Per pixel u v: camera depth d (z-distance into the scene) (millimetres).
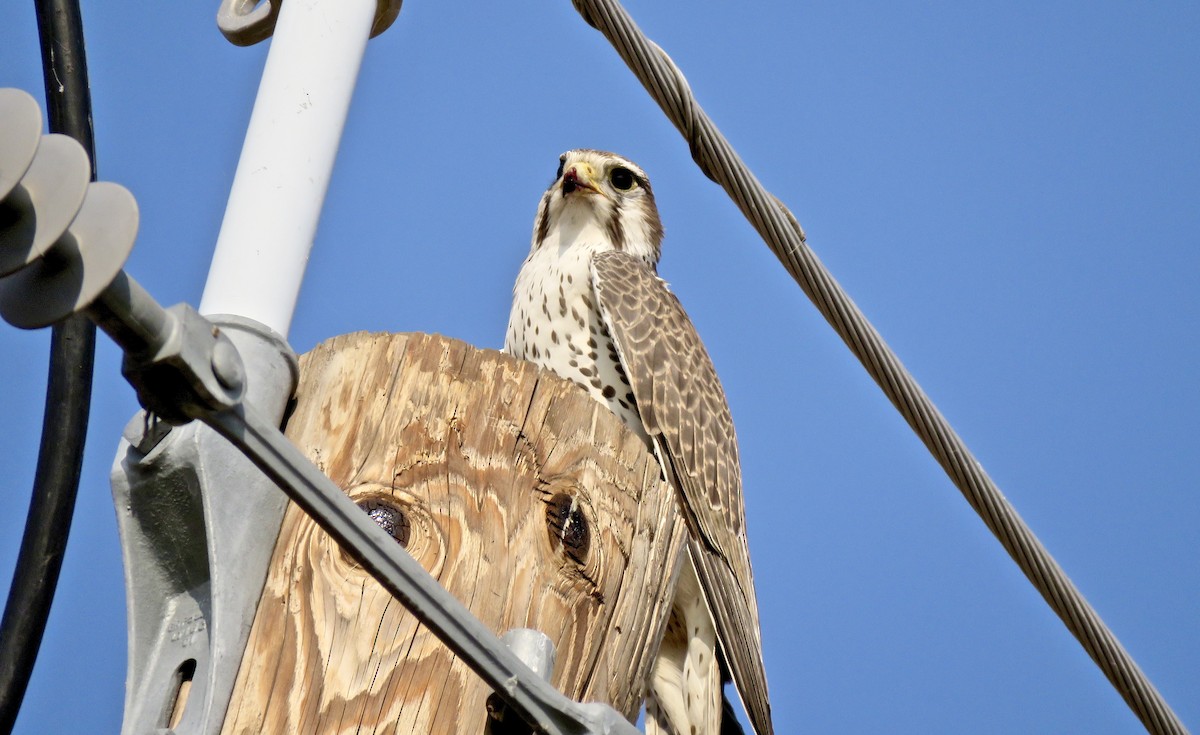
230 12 8070
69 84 8250
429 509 6250
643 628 6629
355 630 5812
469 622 5000
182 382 4418
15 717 6941
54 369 7438
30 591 7090
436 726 5695
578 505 6535
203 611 5672
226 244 6375
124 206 4121
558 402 6691
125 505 5766
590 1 7496
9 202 3961
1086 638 8523
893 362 8086
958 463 8211
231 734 5527
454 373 6578
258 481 5805
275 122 6633
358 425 6375
